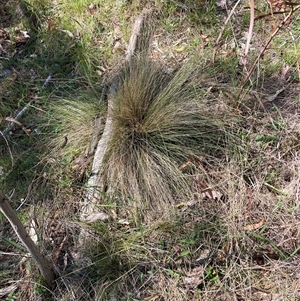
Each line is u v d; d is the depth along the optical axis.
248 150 2.97
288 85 3.32
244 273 2.49
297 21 3.66
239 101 3.17
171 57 3.72
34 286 2.53
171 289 2.47
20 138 3.33
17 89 3.67
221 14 3.99
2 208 1.96
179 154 2.98
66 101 3.34
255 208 2.73
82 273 2.57
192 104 3.13
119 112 3.13
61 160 3.12
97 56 3.85
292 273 2.46
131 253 2.62
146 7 4.09
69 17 4.17
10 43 4.09
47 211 2.88
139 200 2.82
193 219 2.72
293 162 2.88
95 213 2.80
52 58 3.91
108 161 2.96
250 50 3.56
